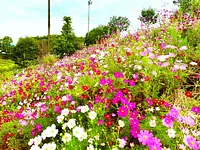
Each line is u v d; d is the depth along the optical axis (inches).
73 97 152.8
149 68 146.9
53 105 157.6
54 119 146.3
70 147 109.6
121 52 197.2
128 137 111.5
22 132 150.0
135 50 184.9
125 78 145.4
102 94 142.9
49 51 975.0
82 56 347.3
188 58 167.0
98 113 121.5
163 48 179.6
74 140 111.8
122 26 334.3
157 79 140.2
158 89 136.5
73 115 134.0
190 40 210.8
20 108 196.2
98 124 112.8
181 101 130.3
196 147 81.2
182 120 102.4
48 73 310.8
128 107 112.2
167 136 101.3
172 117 91.1
